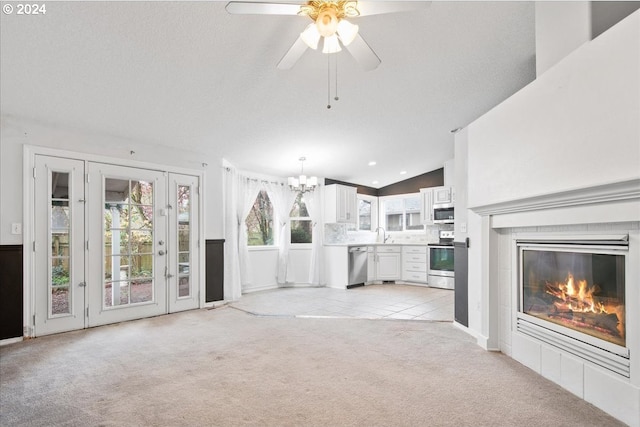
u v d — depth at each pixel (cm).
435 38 297
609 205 193
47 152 363
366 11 194
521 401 215
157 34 261
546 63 253
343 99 394
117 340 341
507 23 281
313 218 700
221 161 525
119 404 213
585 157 198
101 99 335
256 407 209
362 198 818
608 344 202
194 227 486
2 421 194
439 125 486
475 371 262
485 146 303
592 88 193
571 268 236
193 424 191
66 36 252
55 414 202
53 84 304
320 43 292
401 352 305
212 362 282
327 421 193
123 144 420
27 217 349
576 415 198
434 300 551
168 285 456
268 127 445
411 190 787
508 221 285
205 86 337
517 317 285
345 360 286
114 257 411
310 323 406
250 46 288
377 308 491
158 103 356
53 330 362
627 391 189
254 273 637
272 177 670
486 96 403
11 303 338
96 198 397
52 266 365
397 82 366
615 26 180
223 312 464
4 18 231
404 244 735
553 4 246
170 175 463
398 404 212
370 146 557
